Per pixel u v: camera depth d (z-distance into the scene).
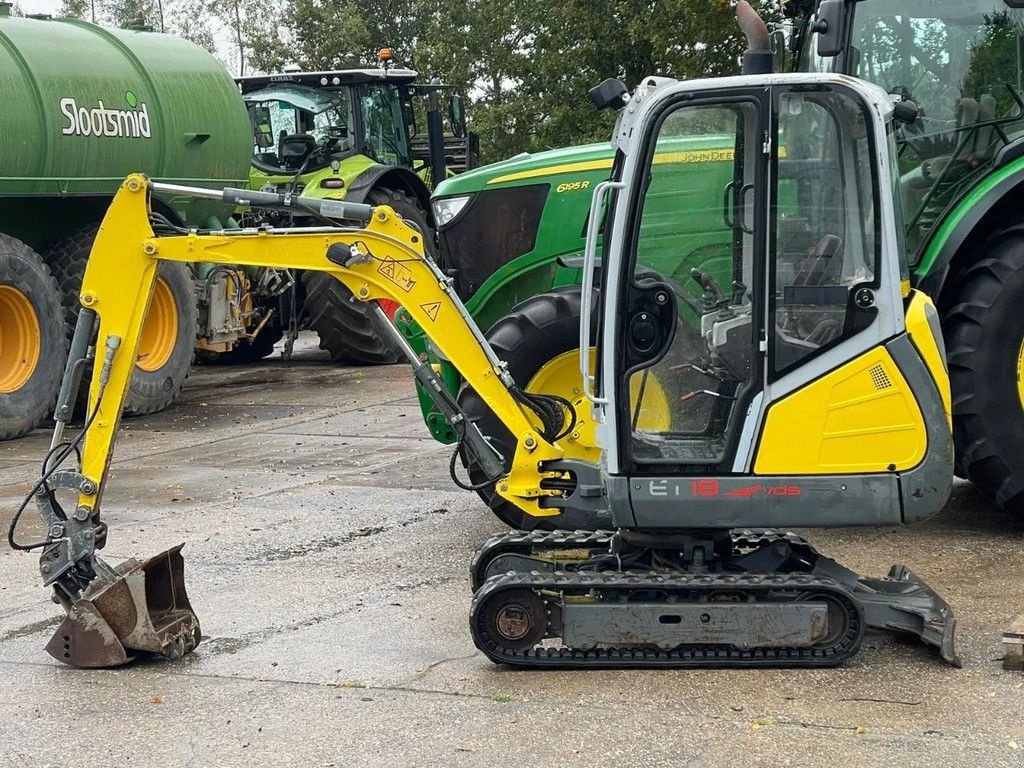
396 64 34.94
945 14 6.62
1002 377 6.25
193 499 7.97
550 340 6.50
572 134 24.22
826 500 4.73
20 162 10.23
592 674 4.70
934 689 4.43
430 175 15.68
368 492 8.02
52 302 10.54
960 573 5.80
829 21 5.82
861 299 4.68
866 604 4.79
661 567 5.03
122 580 4.95
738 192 4.74
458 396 6.54
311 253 5.33
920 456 4.70
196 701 4.56
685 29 20.28
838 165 4.69
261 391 12.77
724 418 4.77
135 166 11.31
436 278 5.39
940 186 6.57
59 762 4.06
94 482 5.18
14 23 10.72
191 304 11.78
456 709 4.38
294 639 5.22
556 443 5.99
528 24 26.17
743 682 4.56
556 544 5.43
